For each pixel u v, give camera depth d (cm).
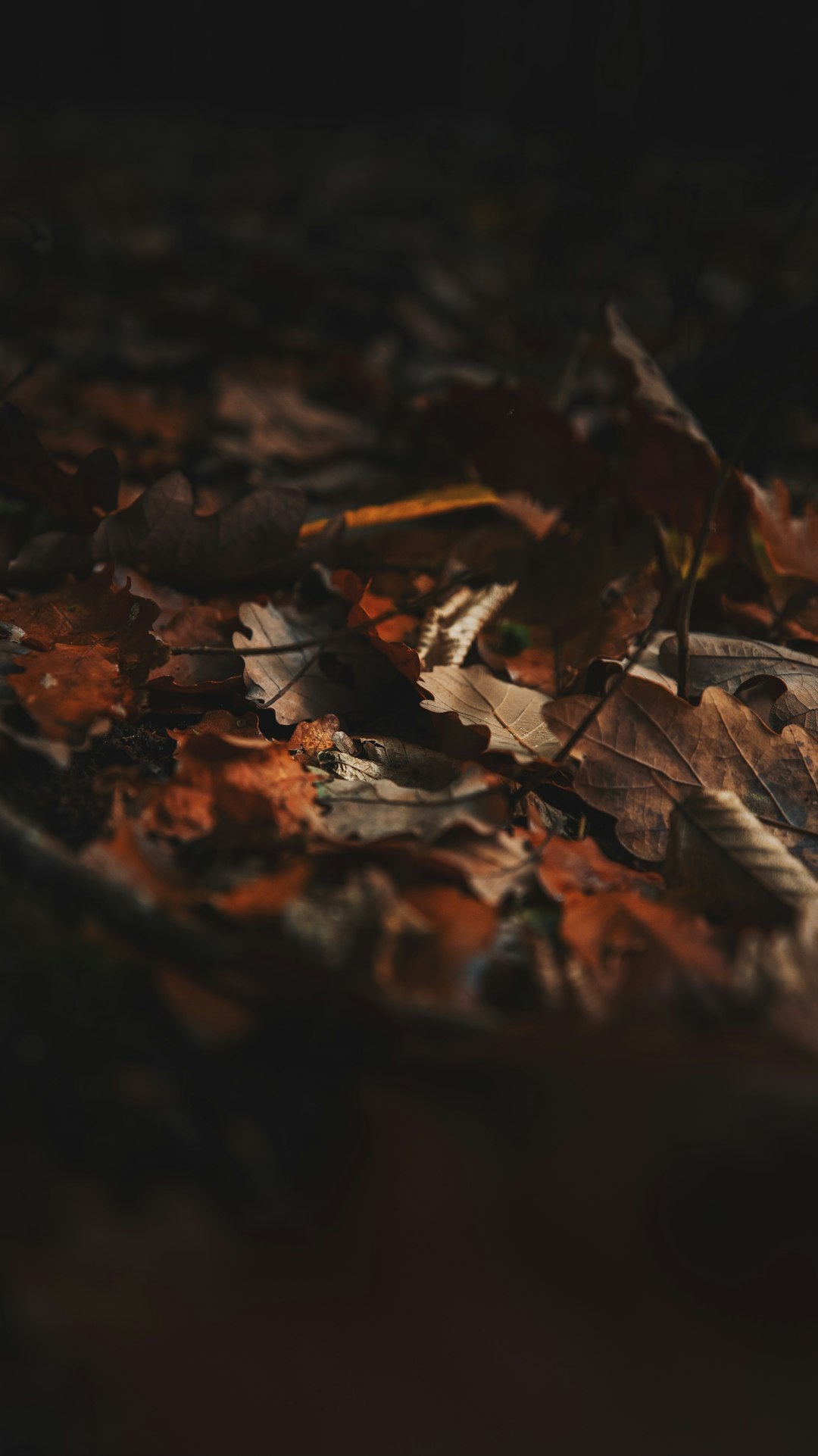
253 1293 79
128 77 450
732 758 95
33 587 105
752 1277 80
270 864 89
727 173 290
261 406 136
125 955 85
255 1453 77
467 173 339
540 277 162
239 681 99
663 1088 82
